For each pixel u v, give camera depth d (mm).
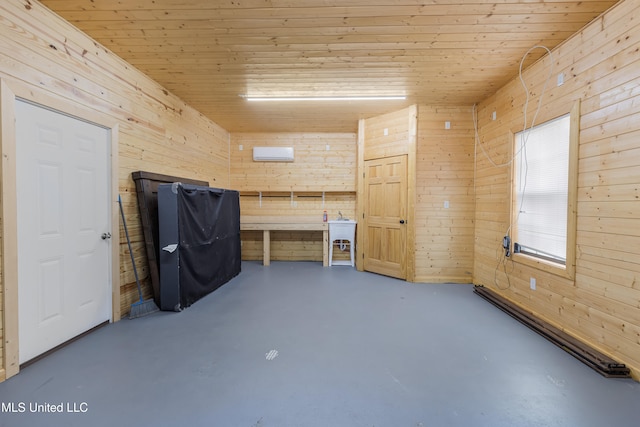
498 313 3207
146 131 3447
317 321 2979
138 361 2201
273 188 6043
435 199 4414
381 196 4906
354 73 3381
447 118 4367
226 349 2393
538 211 3090
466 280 4395
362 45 2799
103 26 2496
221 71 3348
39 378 1973
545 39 2656
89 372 2049
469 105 4336
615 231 2141
